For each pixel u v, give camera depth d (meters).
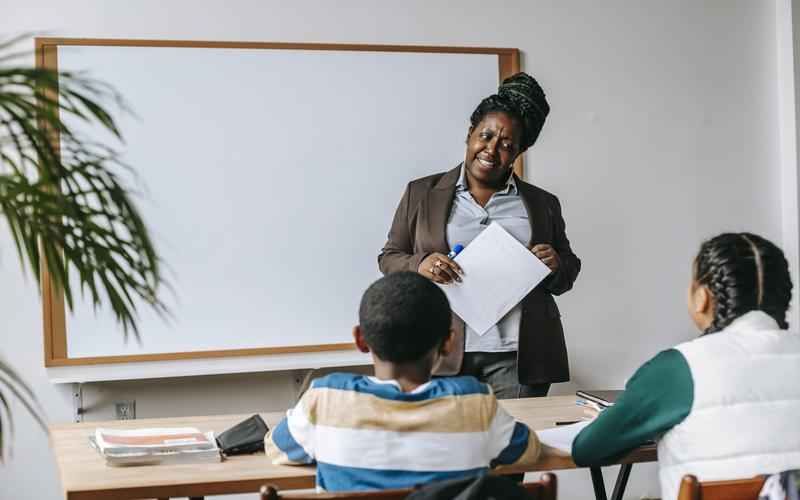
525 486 1.44
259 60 3.48
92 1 3.35
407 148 3.61
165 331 3.40
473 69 3.66
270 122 3.49
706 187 3.93
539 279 2.68
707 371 1.59
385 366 1.65
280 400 3.55
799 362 1.61
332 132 3.54
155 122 3.39
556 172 3.77
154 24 3.40
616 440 1.67
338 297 3.55
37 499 3.34
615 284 3.83
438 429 1.57
